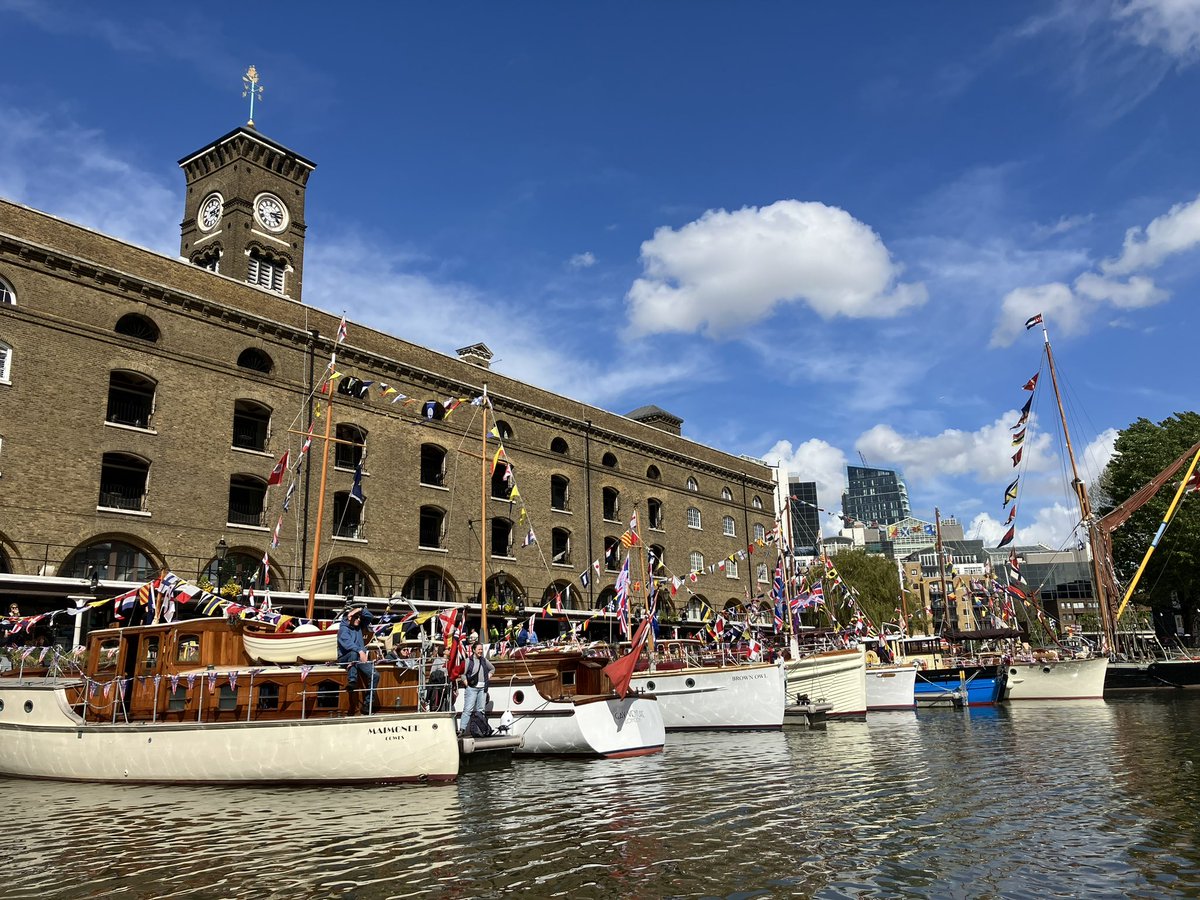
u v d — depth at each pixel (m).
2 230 26.47
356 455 35.84
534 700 21.58
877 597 57.72
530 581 42.22
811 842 12.04
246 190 44.25
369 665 17.22
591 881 10.27
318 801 15.00
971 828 12.83
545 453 44.78
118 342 28.70
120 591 27.06
